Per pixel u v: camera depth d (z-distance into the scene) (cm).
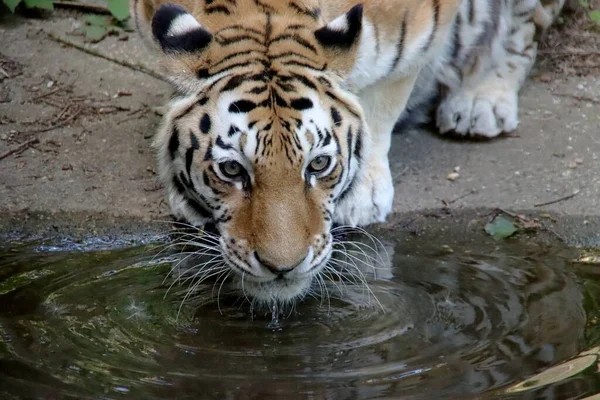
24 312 814
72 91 1199
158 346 759
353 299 841
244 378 708
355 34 802
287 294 790
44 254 934
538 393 675
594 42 1363
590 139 1126
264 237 746
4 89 1194
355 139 820
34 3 1313
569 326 783
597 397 665
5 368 715
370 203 985
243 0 830
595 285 866
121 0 1299
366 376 710
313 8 841
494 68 1180
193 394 684
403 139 1141
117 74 1235
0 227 977
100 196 1019
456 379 701
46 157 1079
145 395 680
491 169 1073
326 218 790
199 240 922
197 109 783
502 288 859
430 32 947
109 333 777
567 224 981
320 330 786
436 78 1147
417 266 907
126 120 1149
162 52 791
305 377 710
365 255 930
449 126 1133
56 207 1001
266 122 746
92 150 1095
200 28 789
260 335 780
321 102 777
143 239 962
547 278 880
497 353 740
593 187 1034
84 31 1309
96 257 928
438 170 1074
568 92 1235
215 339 771
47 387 688
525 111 1188
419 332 780
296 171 749
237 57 780
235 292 848
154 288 859
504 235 971
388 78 944
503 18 1172
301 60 785
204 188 786
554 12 1292
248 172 760
